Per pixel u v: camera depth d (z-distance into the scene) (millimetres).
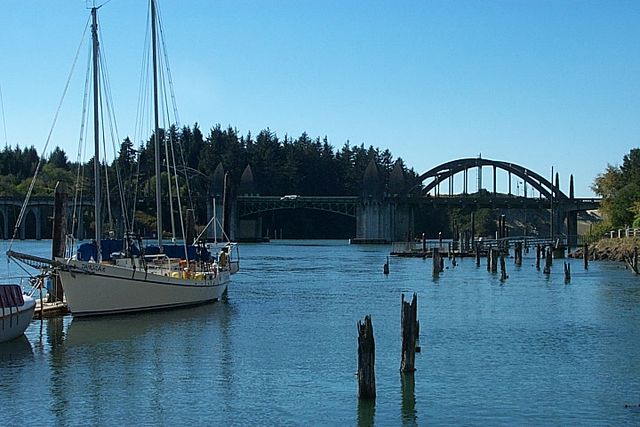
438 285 90688
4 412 33594
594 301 72625
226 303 68688
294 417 33125
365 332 35406
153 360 43281
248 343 48469
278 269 120875
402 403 35062
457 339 50375
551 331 53781
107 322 54719
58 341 48031
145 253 66062
